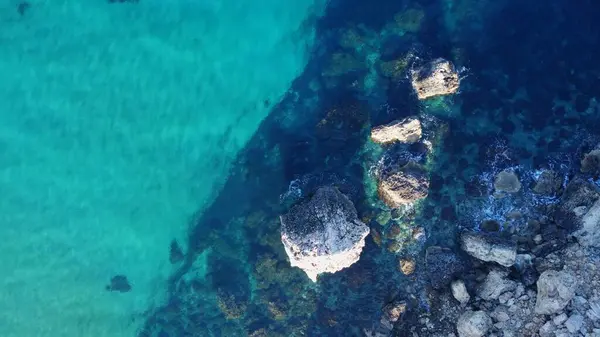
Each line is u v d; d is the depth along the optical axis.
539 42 14.89
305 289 15.33
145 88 15.80
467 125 14.85
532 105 14.73
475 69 14.91
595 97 14.52
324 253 13.49
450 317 14.04
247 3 15.75
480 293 13.83
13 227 15.80
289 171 15.48
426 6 15.15
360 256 15.01
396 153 14.83
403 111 14.97
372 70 15.23
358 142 15.17
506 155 14.56
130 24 15.71
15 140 15.69
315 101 15.48
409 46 15.00
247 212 15.72
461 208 14.63
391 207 14.80
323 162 15.34
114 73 15.74
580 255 13.29
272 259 15.38
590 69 14.65
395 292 14.78
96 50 15.70
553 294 13.01
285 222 14.26
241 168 15.80
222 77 15.79
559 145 14.47
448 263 14.30
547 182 14.21
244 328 15.57
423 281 14.61
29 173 15.77
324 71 15.45
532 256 13.80
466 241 14.03
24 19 15.53
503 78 14.88
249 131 15.78
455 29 15.07
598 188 13.73
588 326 12.79
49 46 15.62
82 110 15.76
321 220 13.79
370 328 14.86
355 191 15.06
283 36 15.70
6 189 15.72
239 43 15.77
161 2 15.70
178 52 15.78
